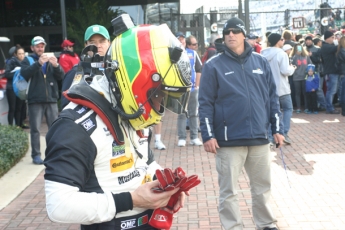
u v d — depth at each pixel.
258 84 4.02
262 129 4.01
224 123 3.99
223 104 4.00
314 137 8.98
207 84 4.04
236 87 3.97
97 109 1.90
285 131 8.30
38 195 5.74
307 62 11.83
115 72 1.90
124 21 1.98
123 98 1.91
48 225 4.78
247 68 4.01
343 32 12.56
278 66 8.07
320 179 6.25
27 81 7.08
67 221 1.82
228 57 4.04
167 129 10.12
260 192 4.20
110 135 1.93
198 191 5.82
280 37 8.10
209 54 9.88
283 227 4.66
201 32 15.45
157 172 1.98
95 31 4.50
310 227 4.65
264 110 4.04
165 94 1.96
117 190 1.97
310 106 11.94
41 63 6.87
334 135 9.11
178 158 7.56
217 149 4.11
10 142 7.34
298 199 5.48
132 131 2.05
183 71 1.91
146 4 15.34
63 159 1.81
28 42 16.44
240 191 5.77
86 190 1.93
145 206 1.96
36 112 7.12
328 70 11.53
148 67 1.88
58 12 16.34
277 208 5.21
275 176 6.47
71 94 1.91
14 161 7.18
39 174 6.69
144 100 1.91
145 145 2.20
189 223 4.79
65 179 1.80
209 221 4.83
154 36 1.92
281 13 18.09
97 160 1.93
